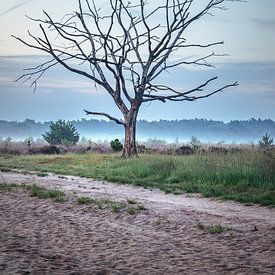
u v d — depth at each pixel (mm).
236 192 15805
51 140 57625
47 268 6457
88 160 32812
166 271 6719
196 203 13766
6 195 13969
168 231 9430
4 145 54250
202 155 22750
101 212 11297
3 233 9031
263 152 19797
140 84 36250
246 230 9328
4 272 6129
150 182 19703
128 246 8211
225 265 6977
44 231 9328
